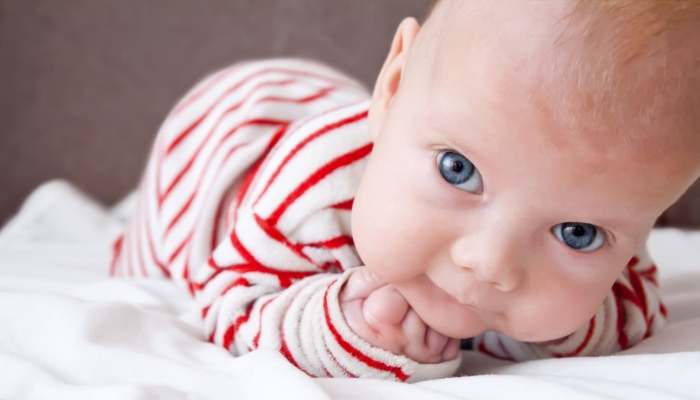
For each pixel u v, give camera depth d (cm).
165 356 41
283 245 44
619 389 36
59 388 37
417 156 38
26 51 83
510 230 37
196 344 43
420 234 38
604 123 35
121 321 41
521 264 37
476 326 39
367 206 39
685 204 75
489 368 43
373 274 41
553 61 35
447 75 37
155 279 54
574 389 36
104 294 49
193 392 37
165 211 55
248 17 85
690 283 54
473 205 37
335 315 40
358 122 45
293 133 46
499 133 36
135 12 84
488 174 36
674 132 35
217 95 57
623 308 45
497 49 36
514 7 36
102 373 38
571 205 36
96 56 84
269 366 37
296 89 55
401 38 44
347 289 41
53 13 83
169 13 85
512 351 45
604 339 44
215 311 45
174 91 86
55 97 84
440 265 38
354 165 45
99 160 86
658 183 36
